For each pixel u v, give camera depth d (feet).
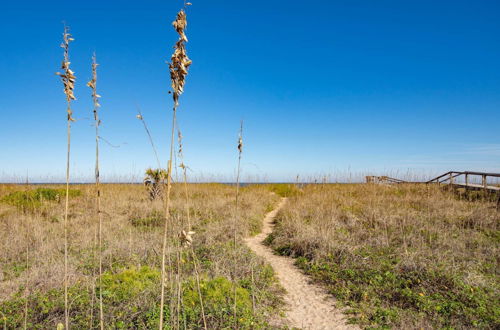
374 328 15.01
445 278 19.10
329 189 58.13
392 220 33.04
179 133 7.23
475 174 51.13
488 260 22.85
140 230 33.01
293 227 31.76
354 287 19.63
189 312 14.02
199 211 41.22
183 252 24.45
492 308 15.97
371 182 63.21
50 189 45.98
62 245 26.53
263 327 14.29
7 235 28.60
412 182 60.54
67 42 6.72
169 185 6.28
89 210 38.73
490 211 35.19
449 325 14.98
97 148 7.41
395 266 21.44
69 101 6.93
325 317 16.34
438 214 35.63
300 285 20.77
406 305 17.30
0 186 52.31
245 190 69.31
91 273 20.29
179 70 5.61
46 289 17.53
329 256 24.50
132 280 16.92
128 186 56.95
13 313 14.52
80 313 14.02
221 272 20.35
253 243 32.12
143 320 13.44
